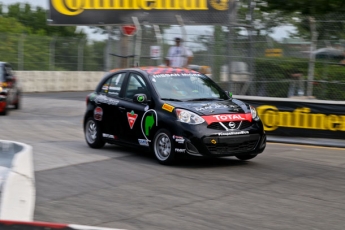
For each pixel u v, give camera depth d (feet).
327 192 24.79
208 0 54.13
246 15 47.19
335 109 39.78
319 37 42.39
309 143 39.37
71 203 22.65
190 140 29.25
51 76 98.53
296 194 24.32
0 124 50.62
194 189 25.12
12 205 17.51
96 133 35.94
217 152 29.50
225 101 32.09
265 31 44.68
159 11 55.98
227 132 29.66
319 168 30.40
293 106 41.19
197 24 54.90
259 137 30.81
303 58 43.06
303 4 48.14
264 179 27.32
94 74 106.42
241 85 45.55
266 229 19.22
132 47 55.88
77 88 103.24
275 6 49.65
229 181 26.78
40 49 97.60
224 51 46.91
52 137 42.37
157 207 22.04
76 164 30.81
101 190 24.89
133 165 30.66
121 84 34.78
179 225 19.63
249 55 45.19
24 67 94.84
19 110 63.82
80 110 63.93
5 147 20.94
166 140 30.53
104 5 57.93
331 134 40.04
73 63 102.63
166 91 32.09
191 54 48.78
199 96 32.45
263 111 42.29
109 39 60.18
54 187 25.41
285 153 35.47
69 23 59.41
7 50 92.84
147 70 33.88
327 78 42.27
